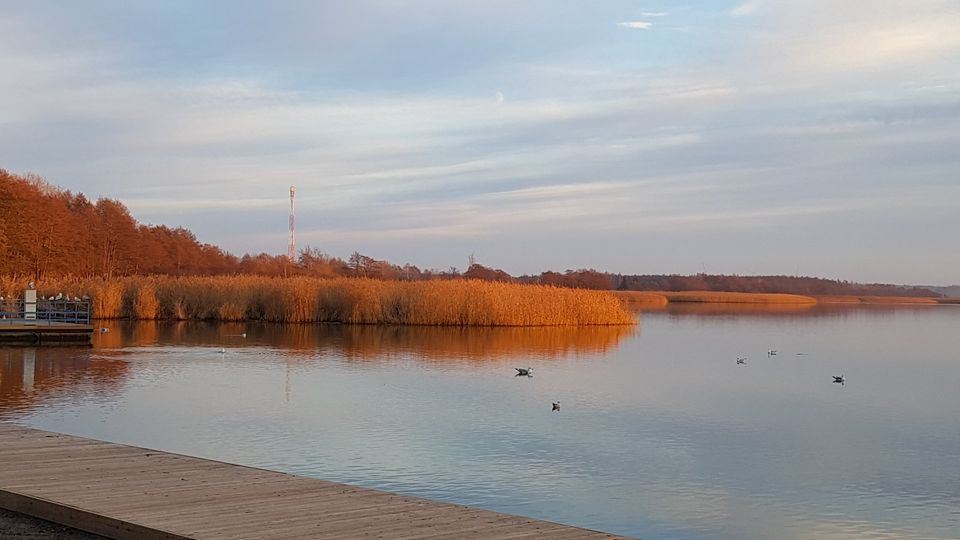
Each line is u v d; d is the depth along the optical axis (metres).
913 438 18.45
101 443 11.62
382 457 15.64
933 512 12.84
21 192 62.38
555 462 15.55
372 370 28.05
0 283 46.59
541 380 26.67
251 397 22.25
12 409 19.88
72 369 27.08
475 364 30.17
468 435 17.83
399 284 49.44
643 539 11.33
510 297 47.97
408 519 8.02
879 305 143.00
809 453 16.73
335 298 47.56
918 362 35.41
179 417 19.23
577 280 91.75
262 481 9.49
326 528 7.66
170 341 36.56
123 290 48.78
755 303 122.25
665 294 119.81
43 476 9.52
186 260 92.75
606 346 39.03
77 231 71.19
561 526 7.88
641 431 18.73
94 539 7.73
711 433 18.72
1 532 7.93
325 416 19.67
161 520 7.78
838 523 12.27
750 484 14.29
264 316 48.00
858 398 24.52
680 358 34.91
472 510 8.42
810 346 43.09
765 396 24.62
